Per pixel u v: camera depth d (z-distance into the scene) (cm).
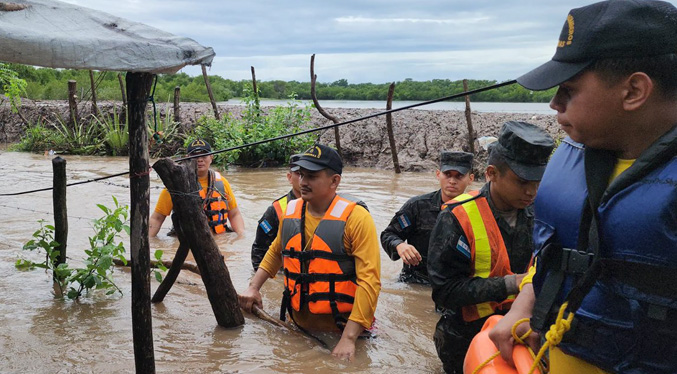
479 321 384
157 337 488
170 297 586
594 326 198
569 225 207
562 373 215
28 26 320
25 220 871
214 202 819
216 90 3512
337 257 473
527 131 361
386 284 642
